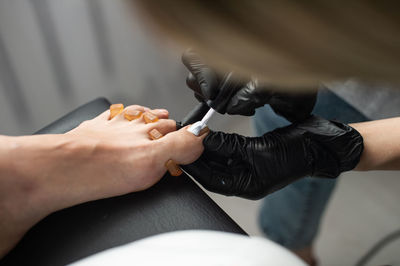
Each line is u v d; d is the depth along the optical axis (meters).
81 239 0.43
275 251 0.28
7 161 0.42
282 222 0.81
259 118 0.68
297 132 0.47
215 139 0.48
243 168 0.49
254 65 0.13
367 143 0.49
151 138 0.49
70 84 0.69
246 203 0.97
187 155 0.47
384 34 0.11
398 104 0.52
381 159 0.49
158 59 0.75
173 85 0.83
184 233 0.31
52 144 0.44
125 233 0.44
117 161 0.45
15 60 0.60
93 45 0.67
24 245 0.43
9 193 0.41
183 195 0.46
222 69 0.15
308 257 0.88
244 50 0.13
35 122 0.70
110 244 0.43
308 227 0.79
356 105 0.54
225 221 0.45
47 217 0.45
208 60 0.14
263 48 0.12
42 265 0.42
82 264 0.30
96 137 0.47
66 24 0.62
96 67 0.70
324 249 0.90
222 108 0.45
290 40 0.12
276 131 0.49
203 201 0.46
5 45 0.58
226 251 0.28
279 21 0.11
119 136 0.48
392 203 0.95
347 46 0.12
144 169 0.46
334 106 0.60
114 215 0.45
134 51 0.72
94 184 0.45
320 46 0.12
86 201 0.45
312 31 0.11
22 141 0.43
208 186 0.48
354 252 0.89
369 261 0.86
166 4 0.12
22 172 0.42
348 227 0.92
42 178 0.43
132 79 0.76
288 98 0.43
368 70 0.12
